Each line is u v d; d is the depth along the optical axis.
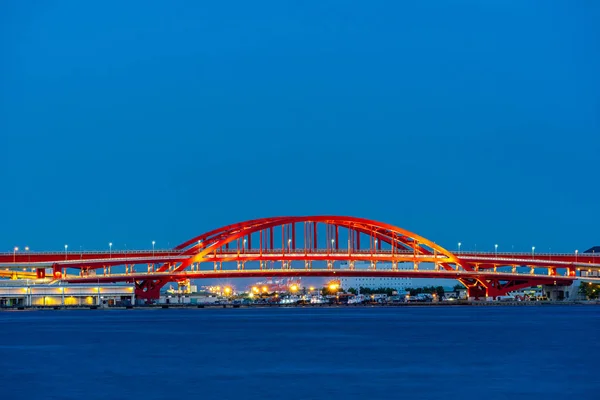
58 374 87.56
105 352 111.06
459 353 107.25
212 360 100.31
